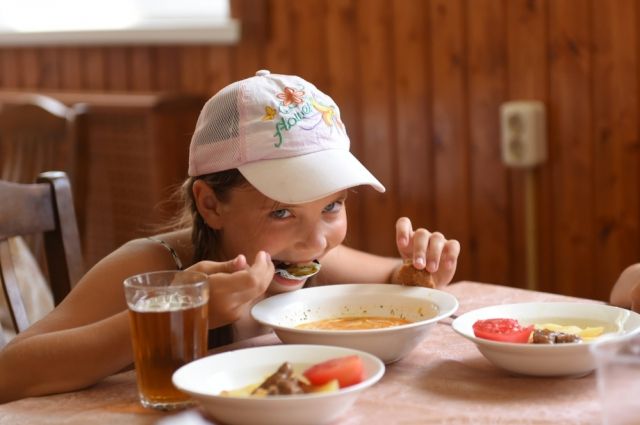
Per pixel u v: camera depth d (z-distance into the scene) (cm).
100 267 135
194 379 102
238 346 130
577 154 261
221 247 145
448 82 284
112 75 368
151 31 346
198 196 141
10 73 405
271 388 96
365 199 309
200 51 339
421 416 100
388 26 294
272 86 134
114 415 105
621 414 87
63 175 163
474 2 274
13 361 117
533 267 272
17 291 155
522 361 109
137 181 335
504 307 126
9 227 154
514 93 270
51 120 268
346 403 95
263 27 321
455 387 109
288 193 128
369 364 103
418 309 130
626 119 251
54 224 162
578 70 257
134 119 331
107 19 381
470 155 282
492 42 272
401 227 147
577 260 266
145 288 104
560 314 125
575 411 100
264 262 116
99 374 117
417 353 124
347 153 137
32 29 402
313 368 100
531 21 263
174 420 101
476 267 287
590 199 261
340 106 308
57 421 104
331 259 165
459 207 287
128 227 342
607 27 250
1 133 279
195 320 106
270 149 130
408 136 295
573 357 107
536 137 264
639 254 254
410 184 297
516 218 276
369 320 130
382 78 298
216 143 133
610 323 121
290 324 129
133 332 106
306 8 311
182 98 329
